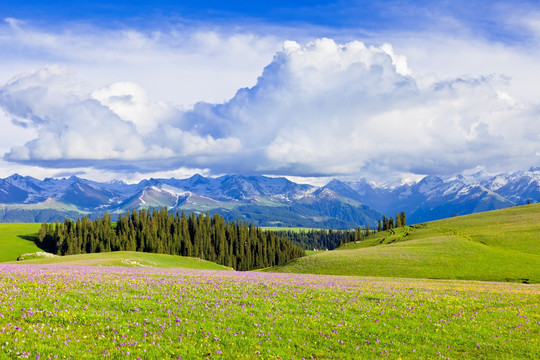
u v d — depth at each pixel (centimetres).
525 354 2072
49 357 1507
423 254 8881
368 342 2136
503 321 2689
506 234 10456
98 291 2730
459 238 10525
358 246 14700
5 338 1630
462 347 2159
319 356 1911
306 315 2558
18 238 19612
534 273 7225
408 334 2314
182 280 3859
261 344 1964
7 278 2891
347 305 2922
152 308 2400
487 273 7406
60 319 1988
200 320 2248
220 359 1725
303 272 8688
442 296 3547
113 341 1769
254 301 2862
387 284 4697
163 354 1703
